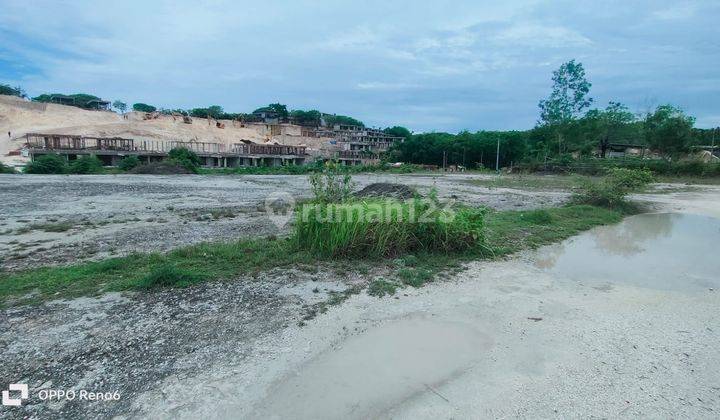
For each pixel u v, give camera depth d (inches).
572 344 135.6
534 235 314.3
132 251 244.1
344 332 143.3
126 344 128.6
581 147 1499.8
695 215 443.5
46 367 115.1
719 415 99.0
